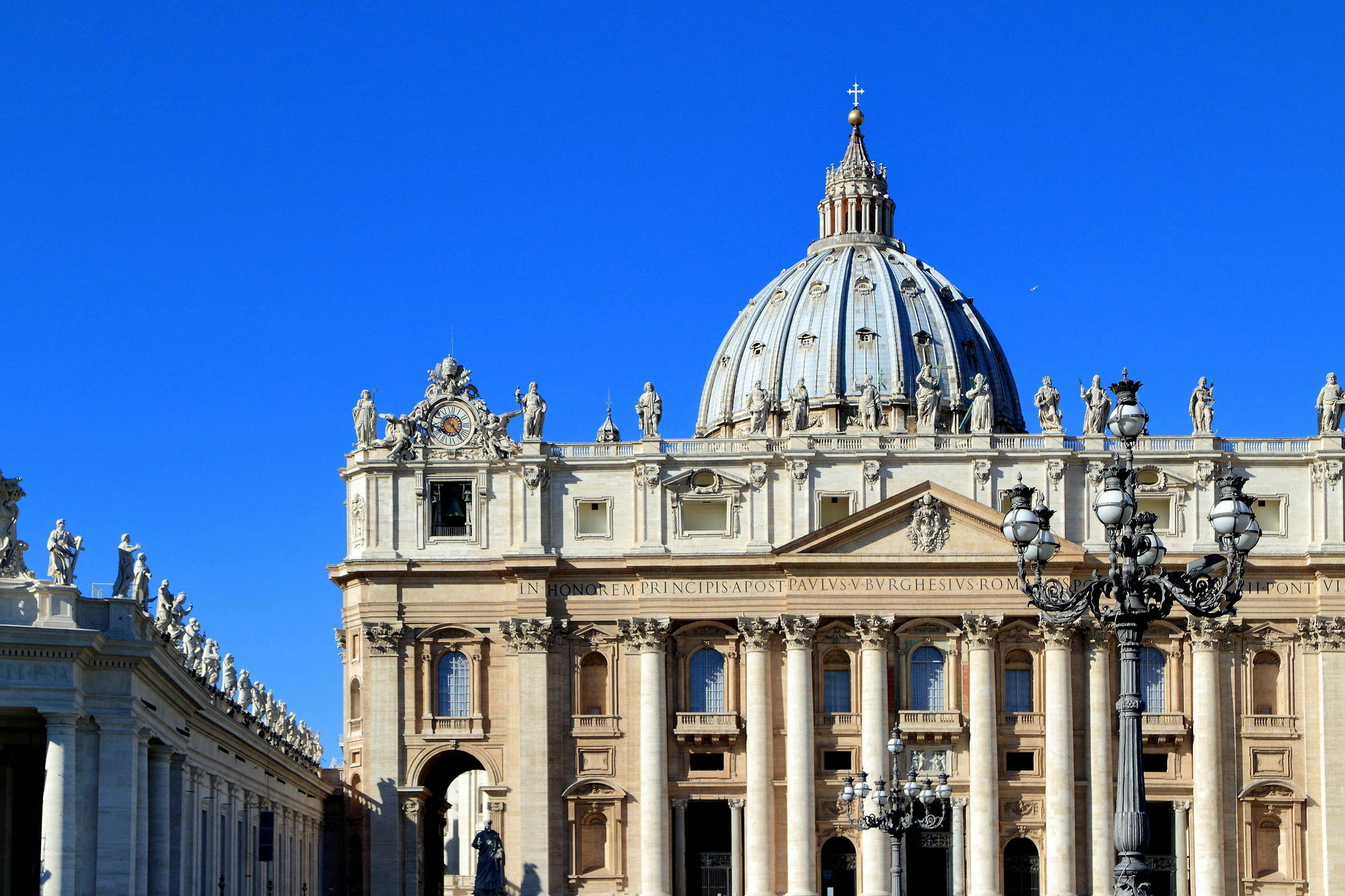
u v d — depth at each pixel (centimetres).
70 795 7762
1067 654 14038
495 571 14300
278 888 12825
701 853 14238
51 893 7694
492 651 14362
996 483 14350
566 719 14238
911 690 14212
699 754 14225
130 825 7969
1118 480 5219
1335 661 14112
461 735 14212
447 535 14488
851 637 14225
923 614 14088
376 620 14325
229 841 11050
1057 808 13900
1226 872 13988
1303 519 14350
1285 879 14000
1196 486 14300
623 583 14338
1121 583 5100
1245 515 5156
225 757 10819
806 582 14138
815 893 13888
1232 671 14175
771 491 14362
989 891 13825
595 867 14150
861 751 14038
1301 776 14112
